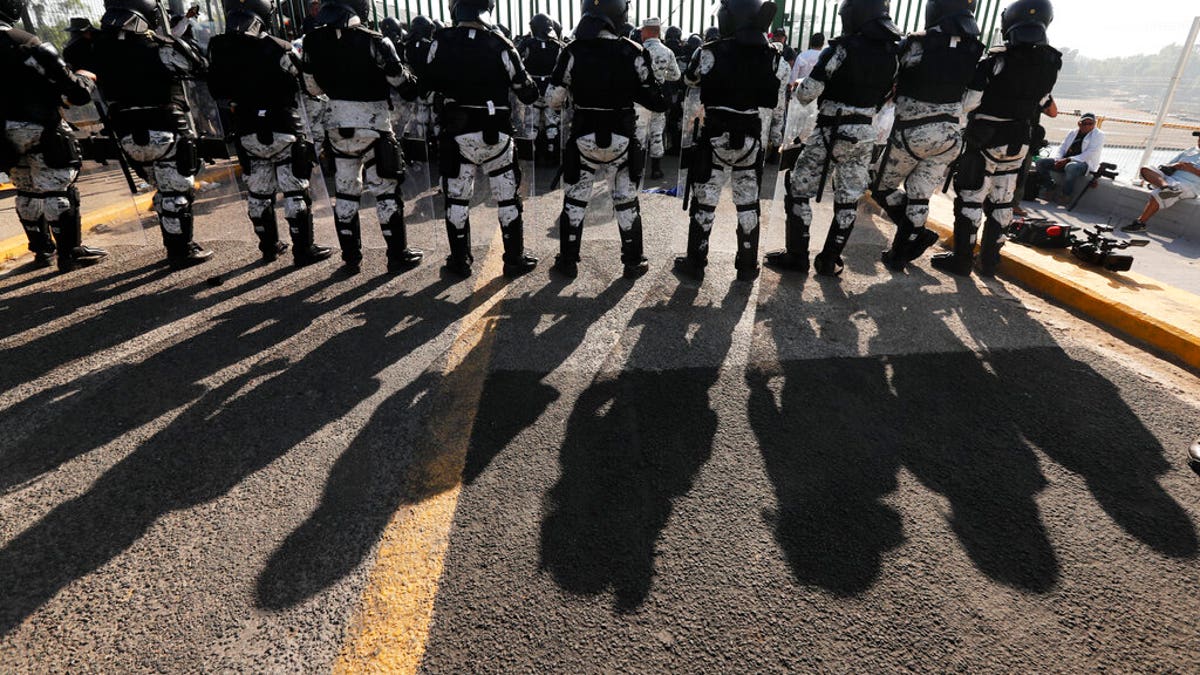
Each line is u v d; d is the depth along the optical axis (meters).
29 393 2.77
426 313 3.68
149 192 6.48
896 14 7.67
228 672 1.54
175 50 3.95
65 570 1.82
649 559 1.89
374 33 3.71
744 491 2.20
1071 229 4.70
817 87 3.87
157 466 2.29
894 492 2.21
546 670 1.54
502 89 3.81
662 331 3.48
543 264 4.54
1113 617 1.73
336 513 2.06
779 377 3.01
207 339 3.31
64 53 3.86
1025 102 3.96
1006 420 2.68
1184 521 2.10
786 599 1.76
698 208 4.04
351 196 4.09
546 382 2.92
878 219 5.39
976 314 3.81
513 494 2.16
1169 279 4.47
